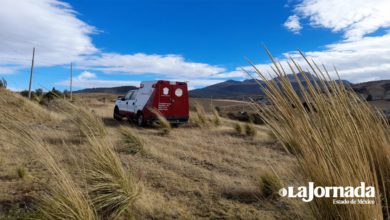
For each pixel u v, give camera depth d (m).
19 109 13.67
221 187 5.69
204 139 11.72
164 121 13.84
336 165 2.43
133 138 8.66
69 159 6.72
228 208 4.75
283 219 4.30
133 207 4.55
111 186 4.73
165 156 8.17
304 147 2.61
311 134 2.56
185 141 11.12
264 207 4.79
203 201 5.05
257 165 7.57
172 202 4.93
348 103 2.75
